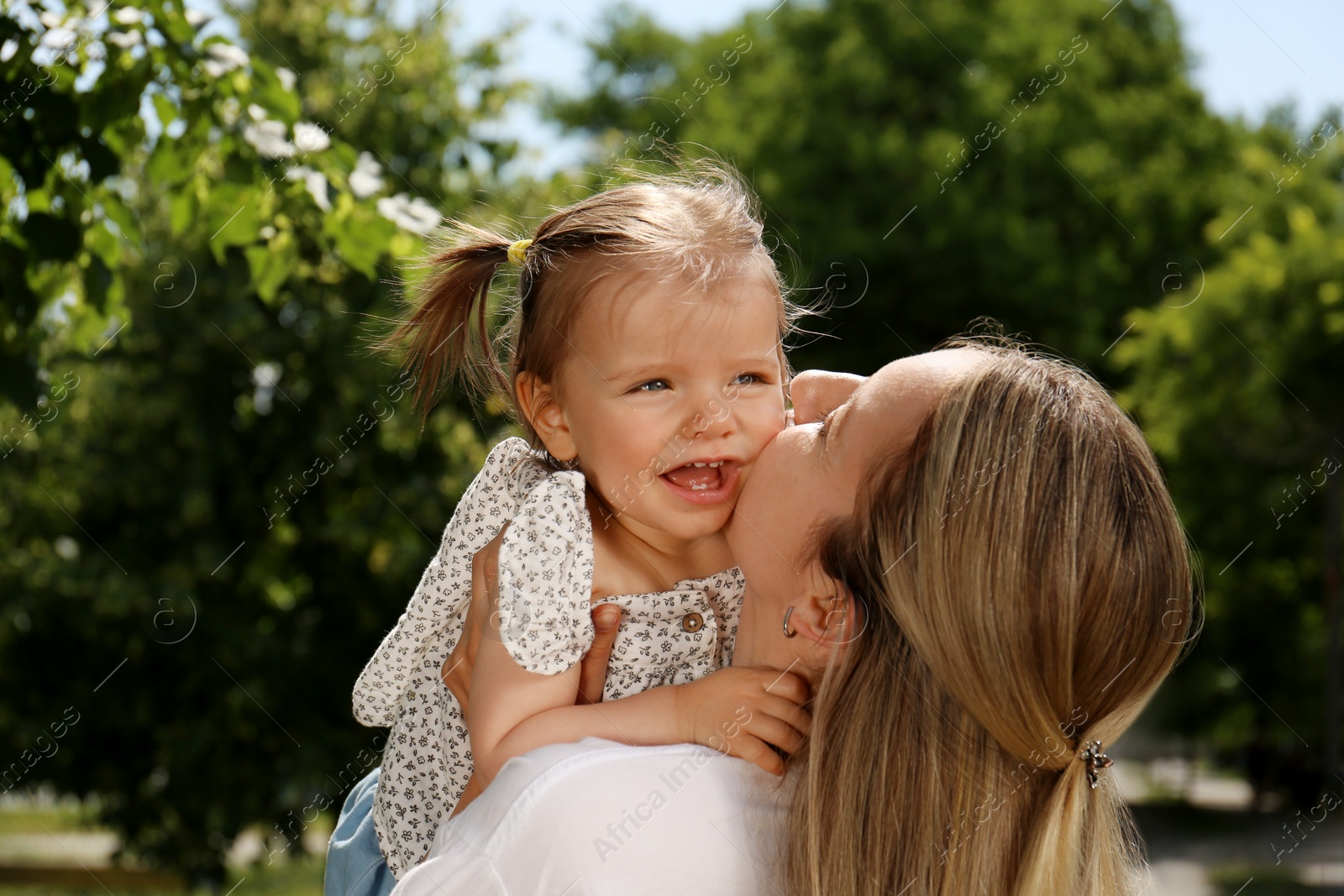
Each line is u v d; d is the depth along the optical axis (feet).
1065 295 37.52
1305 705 35.04
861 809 3.66
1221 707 36.19
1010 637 3.57
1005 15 43.21
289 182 10.23
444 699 4.71
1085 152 40.47
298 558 27.07
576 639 4.17
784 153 38.68
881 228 37.06
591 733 4.02
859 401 3.96
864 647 3.80
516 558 4.16
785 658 4.04
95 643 25.68
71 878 32.24
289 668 25.54
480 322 5.04
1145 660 3.73
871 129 39.04
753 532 4.11
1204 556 35.37
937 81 40.70
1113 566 3.61
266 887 27.71
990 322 4.39
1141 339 35.04
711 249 4.33
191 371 25.41
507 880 3.65
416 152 28.14
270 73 10.05
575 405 4.43
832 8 42.68
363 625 26.40
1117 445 3.77
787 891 3.68
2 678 25.48
